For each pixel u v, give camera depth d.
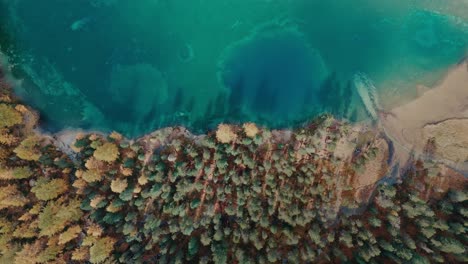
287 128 67.75
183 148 65.69
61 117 70.44
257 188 61.16
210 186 63.47
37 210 61.53
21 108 66.81
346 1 71.12
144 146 67.50
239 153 63.94
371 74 68.88
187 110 70.12
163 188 61.97
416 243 59.62
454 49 67.44
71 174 65.94
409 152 64.75
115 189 61.44
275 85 70.50
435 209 61.81
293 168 63.00
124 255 60.19
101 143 65.31
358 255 59.12
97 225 61.44
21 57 71.56
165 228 62.41
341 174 64.19
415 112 66.12
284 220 61.22
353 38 70.69
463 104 64.88
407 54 68.81
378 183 63.91
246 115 69.12
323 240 60.91
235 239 60.03
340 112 67.75
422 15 68.94
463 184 62.47
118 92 71.44
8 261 59.19
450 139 64.06
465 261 57.31
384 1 70.00
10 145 64.69
